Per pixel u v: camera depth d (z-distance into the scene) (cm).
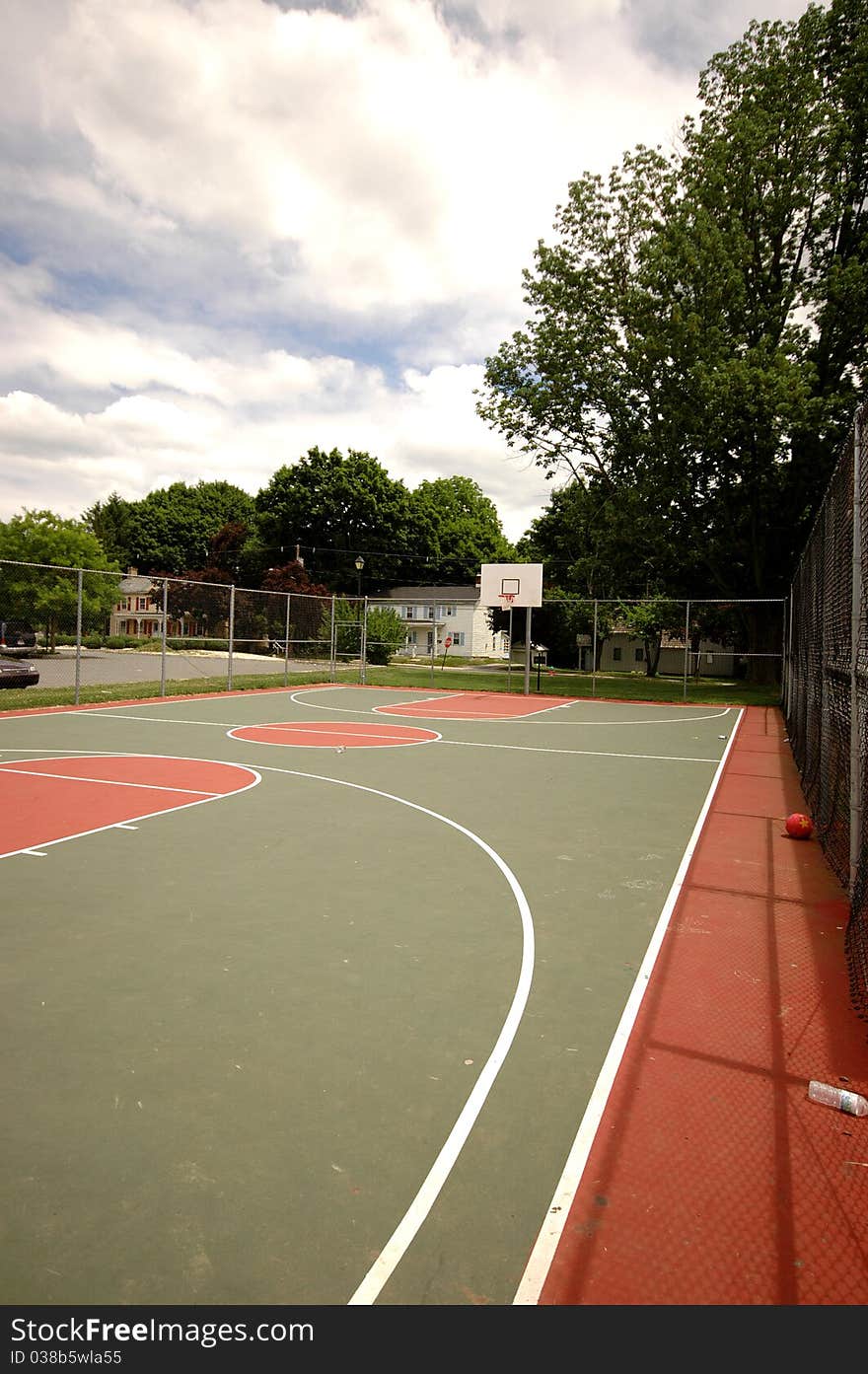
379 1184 276
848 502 713
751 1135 312
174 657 3431
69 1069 347
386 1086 338
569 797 1001
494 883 630
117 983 434
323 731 1652
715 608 4303
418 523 6794
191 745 1381
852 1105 328
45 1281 233
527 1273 239
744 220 2798
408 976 452
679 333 2619
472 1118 317
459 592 6569
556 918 554
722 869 692
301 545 6191
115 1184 274
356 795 975
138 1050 364
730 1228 261
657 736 1748
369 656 3769
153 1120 311
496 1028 393
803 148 2705
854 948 503
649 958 489
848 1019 413
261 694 2517
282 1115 316
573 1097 334
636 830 832
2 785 987
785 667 2256
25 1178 277
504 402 3428
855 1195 278
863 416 606
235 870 648
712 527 3009
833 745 829
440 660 5759
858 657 596
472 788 1043
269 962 466
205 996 420
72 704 1958
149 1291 229
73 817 825
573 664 5794
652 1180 284
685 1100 335
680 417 2677
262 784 1033
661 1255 248
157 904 560
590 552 3441
